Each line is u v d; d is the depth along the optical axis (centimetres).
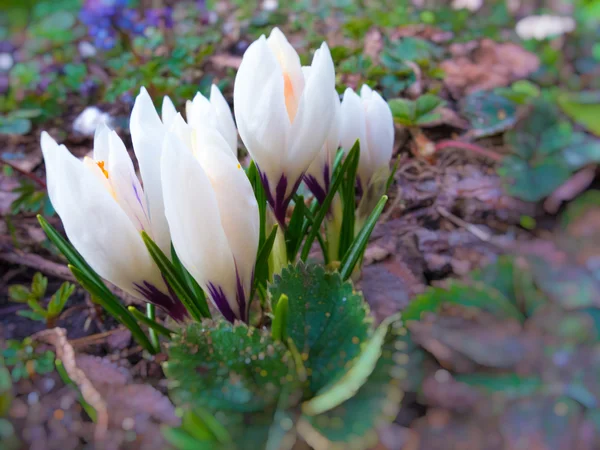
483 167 28
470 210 25
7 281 24
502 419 12
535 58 42
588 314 14
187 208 11
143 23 45
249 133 13
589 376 12
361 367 11
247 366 12
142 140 12
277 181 14
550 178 24
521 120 26
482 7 60
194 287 15
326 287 13
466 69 39
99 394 13
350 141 17
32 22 62
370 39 43
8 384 13
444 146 29
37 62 49
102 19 44
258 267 14
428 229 24
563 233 17
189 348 12
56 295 18
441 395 12
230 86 36
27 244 25
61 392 14
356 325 12
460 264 21
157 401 13
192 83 38
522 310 14
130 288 13
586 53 46
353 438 11
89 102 40
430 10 54
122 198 13
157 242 13
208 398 11
